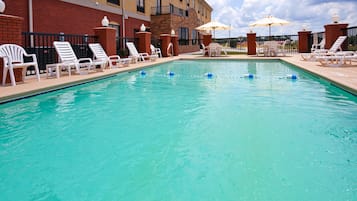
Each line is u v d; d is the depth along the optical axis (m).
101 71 8.66
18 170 2.37
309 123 3.67
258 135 3.21
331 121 3.75
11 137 3.22
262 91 6.07
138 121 3.85
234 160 2.52
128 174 2.28
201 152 2.72
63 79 6.78
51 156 2.66
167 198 1.91
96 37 10.41
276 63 13.11
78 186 2.09
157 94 5.86
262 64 12.72
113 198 1.92
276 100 5.15
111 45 10.70
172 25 21.83
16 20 6.40
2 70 5.88
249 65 12.34
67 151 2.79
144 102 5.09
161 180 2.17
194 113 4.26
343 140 3.01
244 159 2.54
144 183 2.13
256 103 4.91
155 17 21.89
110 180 2.18
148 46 14.80
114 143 3.00
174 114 4.21
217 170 2.33
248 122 3.74
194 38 28.36
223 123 3.71
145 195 1.96
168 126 3.60
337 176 2.18
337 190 1.97
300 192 1.95
